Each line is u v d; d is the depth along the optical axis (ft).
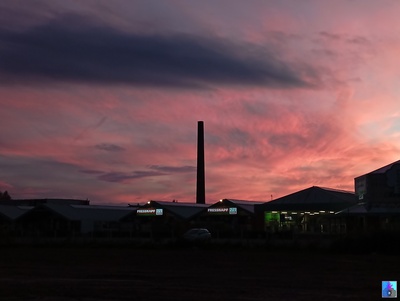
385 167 192.75
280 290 71.56
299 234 202.59
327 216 195.52
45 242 204.23
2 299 64.28
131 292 69.77
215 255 145.79
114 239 214.48
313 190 227.20
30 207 335.88
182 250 171.12
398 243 146.51
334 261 122.21
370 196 183.32
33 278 88.89
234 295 66.64
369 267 106.83
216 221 276.00
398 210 178.19
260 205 232.32
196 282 81.66
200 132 364.17
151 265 115.14
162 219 291.38
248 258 133.80
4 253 158.51
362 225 186.91
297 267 107.86
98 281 83.56
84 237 241.35
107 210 315.99
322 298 63.67
